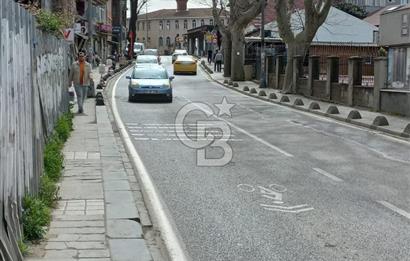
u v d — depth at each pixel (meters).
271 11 70.75
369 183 10.90
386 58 23.97
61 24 17.05
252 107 26.45
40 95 10.05
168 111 24.20
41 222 7.06
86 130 17.19
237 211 8.77
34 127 8.24
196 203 9.24
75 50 29.39
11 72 6.35
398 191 10.25
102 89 34.28
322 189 10.34
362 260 6.66
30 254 6.29
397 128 18.66
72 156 12.82
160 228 7.88
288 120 21.52
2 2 5.77
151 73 29.64
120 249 6.57
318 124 20.48
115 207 8.40
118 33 82.12
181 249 7.02
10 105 6.25
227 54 50.22
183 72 53.78
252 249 7.03
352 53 54.16
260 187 10.42
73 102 24.02
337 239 7.45
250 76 46.91
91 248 6.56
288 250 6.99
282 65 36.88
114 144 14.66
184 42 123.88
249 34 63.00
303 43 32.94
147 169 12.00
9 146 6.12
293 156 13.81
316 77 30.81
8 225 5.79
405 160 13.53
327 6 32.31
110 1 91.38
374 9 81.31
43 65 11.48
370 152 14.63
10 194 6.16
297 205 9.17
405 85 24.97
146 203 9.23
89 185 9.88
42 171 9.34
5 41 5.97
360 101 25.61
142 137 16.78
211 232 7.71
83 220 7.70
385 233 7.73
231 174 11.56
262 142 16.02
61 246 6.61
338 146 15.53
